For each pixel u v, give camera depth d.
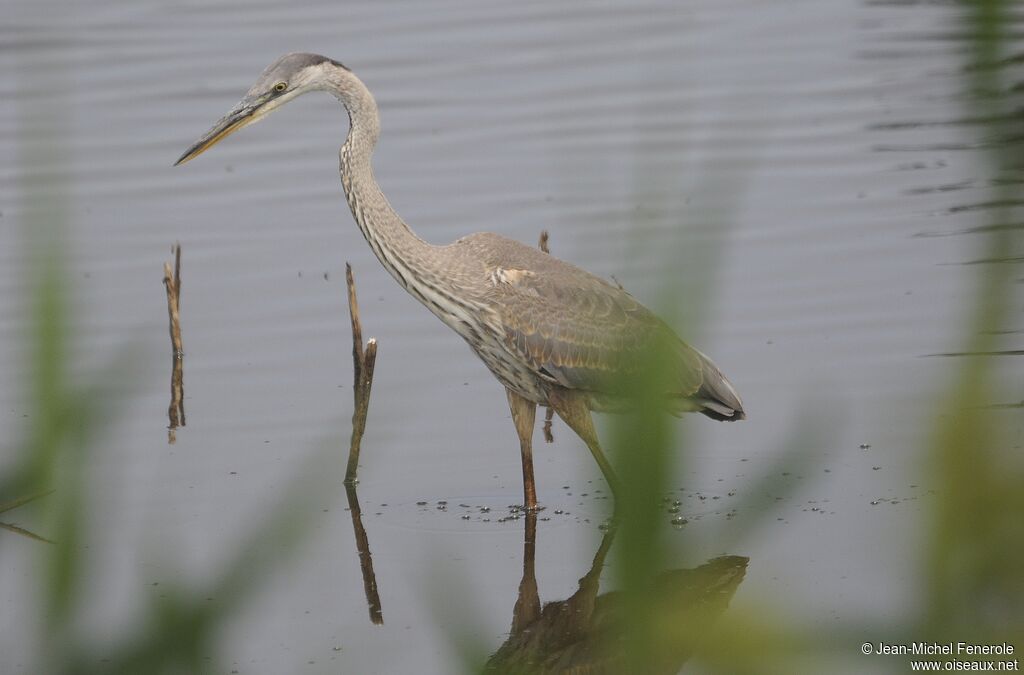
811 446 3.73
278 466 12.63
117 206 18.45
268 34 23.83
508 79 22.22
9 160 18.84
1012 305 3.33
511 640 9.71
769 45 23.67
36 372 3.16
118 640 3.41
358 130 11.73
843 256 16.80
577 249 16.80
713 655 3.51
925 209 17.95
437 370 14.72
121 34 23.69
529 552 11.07
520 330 11.59
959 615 3.26
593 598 10.09
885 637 3.79
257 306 16.08
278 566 3.54
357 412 12.35
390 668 9.27
